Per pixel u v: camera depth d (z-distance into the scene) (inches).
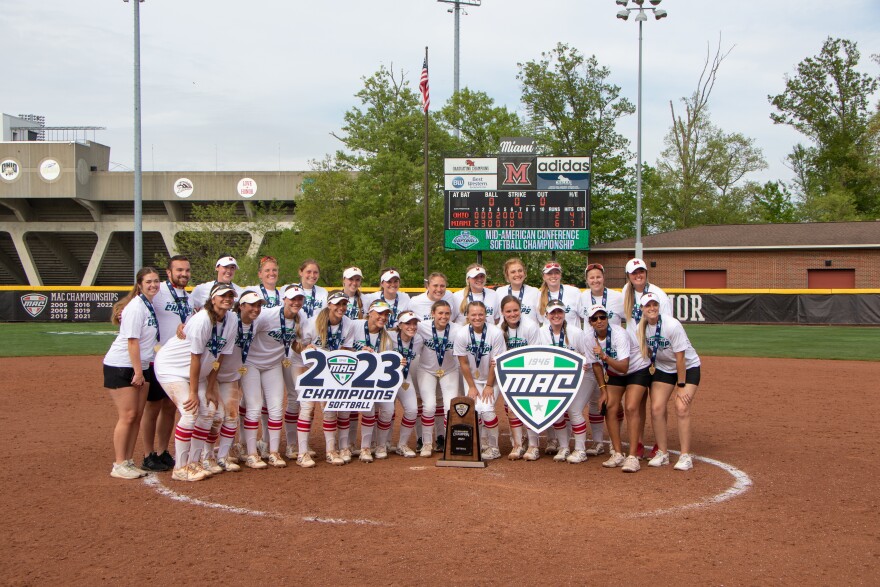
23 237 2048.5
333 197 1412.4
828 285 1378.0
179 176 1966.0
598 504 245.8
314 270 337.4
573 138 1843.0
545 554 198.8
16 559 195.8
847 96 2222.0
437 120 1493.6
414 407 319.3
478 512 236.4
